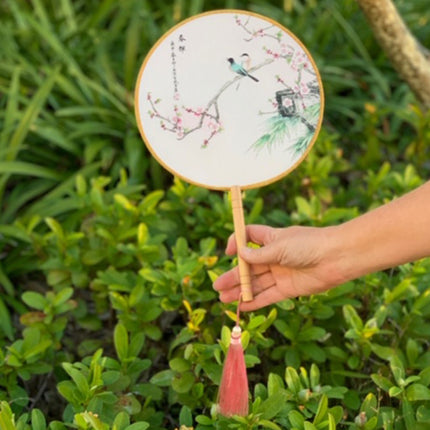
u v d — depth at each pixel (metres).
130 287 1.87
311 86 1.50
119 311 2.06
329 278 1.42
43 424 1.44
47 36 2.91
